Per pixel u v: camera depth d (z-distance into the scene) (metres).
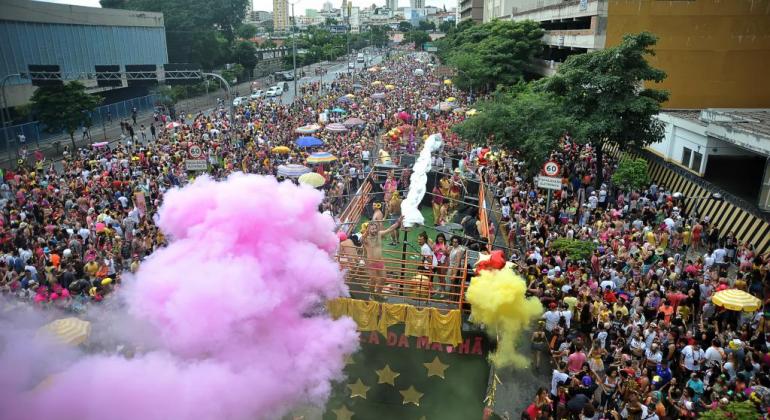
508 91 43.19
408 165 23.14
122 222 21.91
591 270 18.41
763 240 21.62
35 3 48.38
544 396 11.73
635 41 27.22
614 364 13.31
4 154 41.62
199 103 71.56
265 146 34.69
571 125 26.75
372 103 56.72
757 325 15.84
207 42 85.56
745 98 37.47
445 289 12.44
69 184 26.91
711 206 25.45
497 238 20.47
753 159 27.69
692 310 16.89
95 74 42.38
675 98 37.91
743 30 36.47
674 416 12.64
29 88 47.62
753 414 10.36
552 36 53.06
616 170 27.86
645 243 20.38
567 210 23.73
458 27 109.75
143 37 66.00
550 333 15.35
